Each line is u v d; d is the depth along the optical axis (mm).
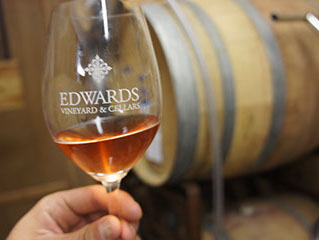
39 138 1613
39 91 1558
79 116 398
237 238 982
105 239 469
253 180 1276
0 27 1451
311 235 972
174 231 1118
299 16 895
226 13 978
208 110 860
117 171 421
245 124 923
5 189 1631
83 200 641
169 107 910
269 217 1084
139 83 405
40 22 1481
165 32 854
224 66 888
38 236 623
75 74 394
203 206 1160
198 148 892
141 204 1303
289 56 943
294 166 1255
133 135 393
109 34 391
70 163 1651
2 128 1557
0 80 1488
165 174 974
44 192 1664
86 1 391
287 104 943
